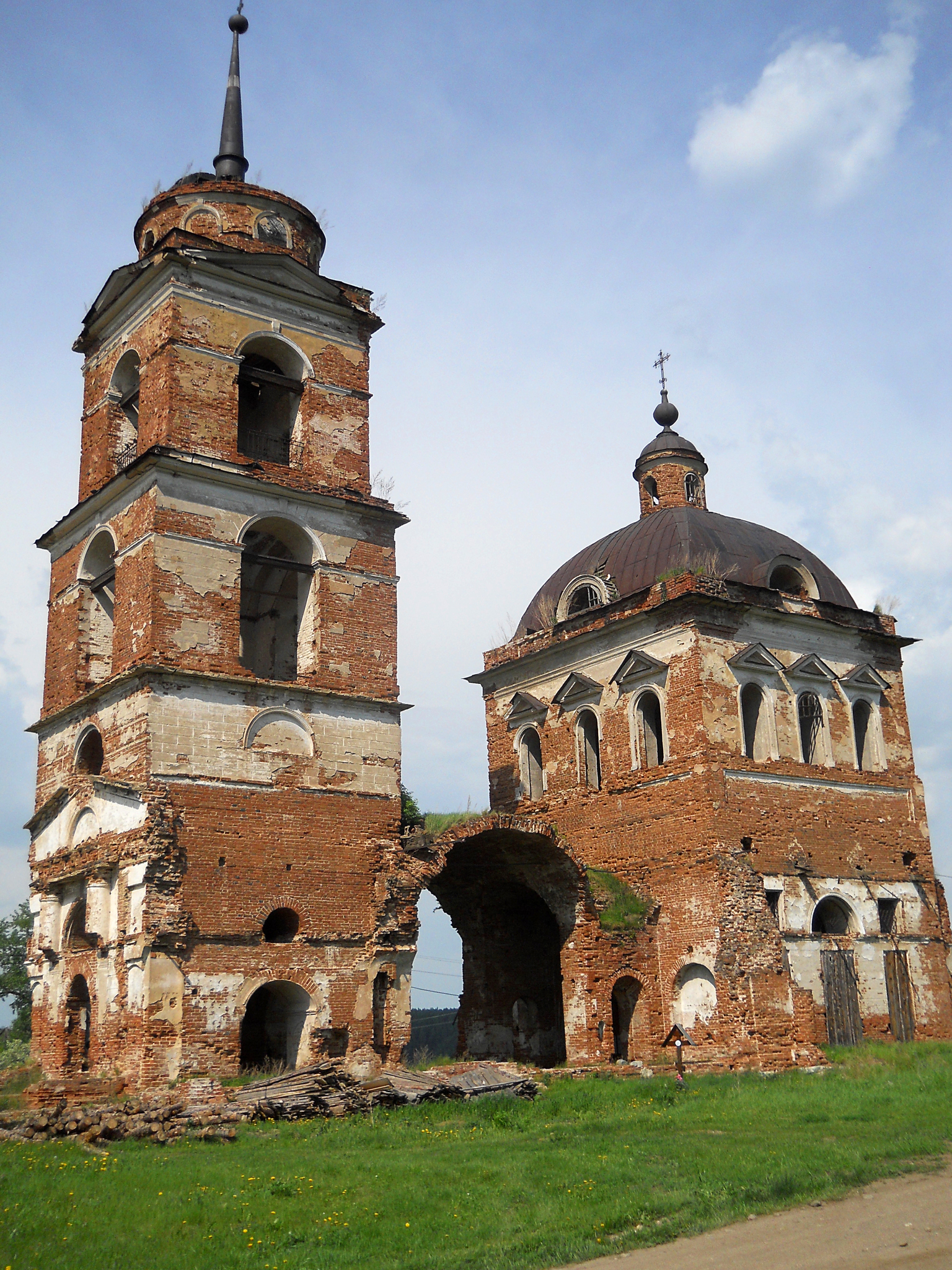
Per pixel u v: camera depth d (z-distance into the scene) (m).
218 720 28.28
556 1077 30.52
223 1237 13.62
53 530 33.47
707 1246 13.36
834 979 35.94
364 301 34.47
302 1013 27.94
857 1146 18.58
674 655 36.72
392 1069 27.64
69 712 30.97
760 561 40.22
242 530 30.08
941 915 40.00
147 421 30.84
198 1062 25.75
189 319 30.94
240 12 37.66
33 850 31.84
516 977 38.94
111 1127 21.11
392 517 32.78
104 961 27.14
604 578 41.09
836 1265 12.40
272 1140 20.72
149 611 28.16
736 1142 19.56
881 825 39.12
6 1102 24.84
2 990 57.84
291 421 33.12
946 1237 13.32
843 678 39.88
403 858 30.17
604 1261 12.95
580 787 39.34
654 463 45.78
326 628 30.84
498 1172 16.97
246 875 27.64
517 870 35.19
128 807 27.28
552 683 41.78
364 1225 14.16
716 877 33.97
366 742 30.62
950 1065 30.36
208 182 33.81
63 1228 13.84
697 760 35.25
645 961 34.62
